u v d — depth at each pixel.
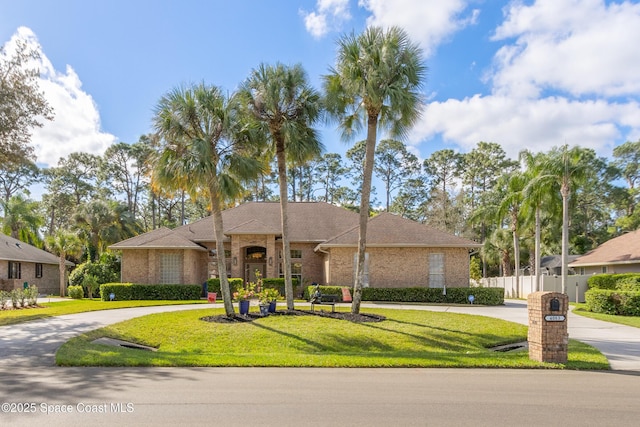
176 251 29.58
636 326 16.58
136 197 60.19
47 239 35.25
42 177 59.78
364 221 16.66
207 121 15.95
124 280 29.50
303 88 17.20
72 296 32.66
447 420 5.88
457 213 54.09
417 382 8.10
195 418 5.84
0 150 18.55
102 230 39.75
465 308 22.67
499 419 5.95
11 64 18.27
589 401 6.88
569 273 43.16
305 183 61.91
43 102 19.25
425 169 61.19
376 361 9.80
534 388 7.69
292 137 16.73
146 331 14.34
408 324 15.43
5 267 34.94
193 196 16.55
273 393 7.20
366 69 15.79
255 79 16.88
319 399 6.86
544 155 30.84
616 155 58.94
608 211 58.09
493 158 58.44
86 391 7.19
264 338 13.48
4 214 45.03
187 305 22.95
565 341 9.80
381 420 5.84
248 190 17.80
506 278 38.19
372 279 26.80
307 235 31.70
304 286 31.39
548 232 42.97
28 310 20.72
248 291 17.56
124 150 58.22
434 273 26.89
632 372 9.10
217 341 13.33
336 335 13.79
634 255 28.50
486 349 12.98
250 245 29.91
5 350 10.79
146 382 7.87
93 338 12.65
